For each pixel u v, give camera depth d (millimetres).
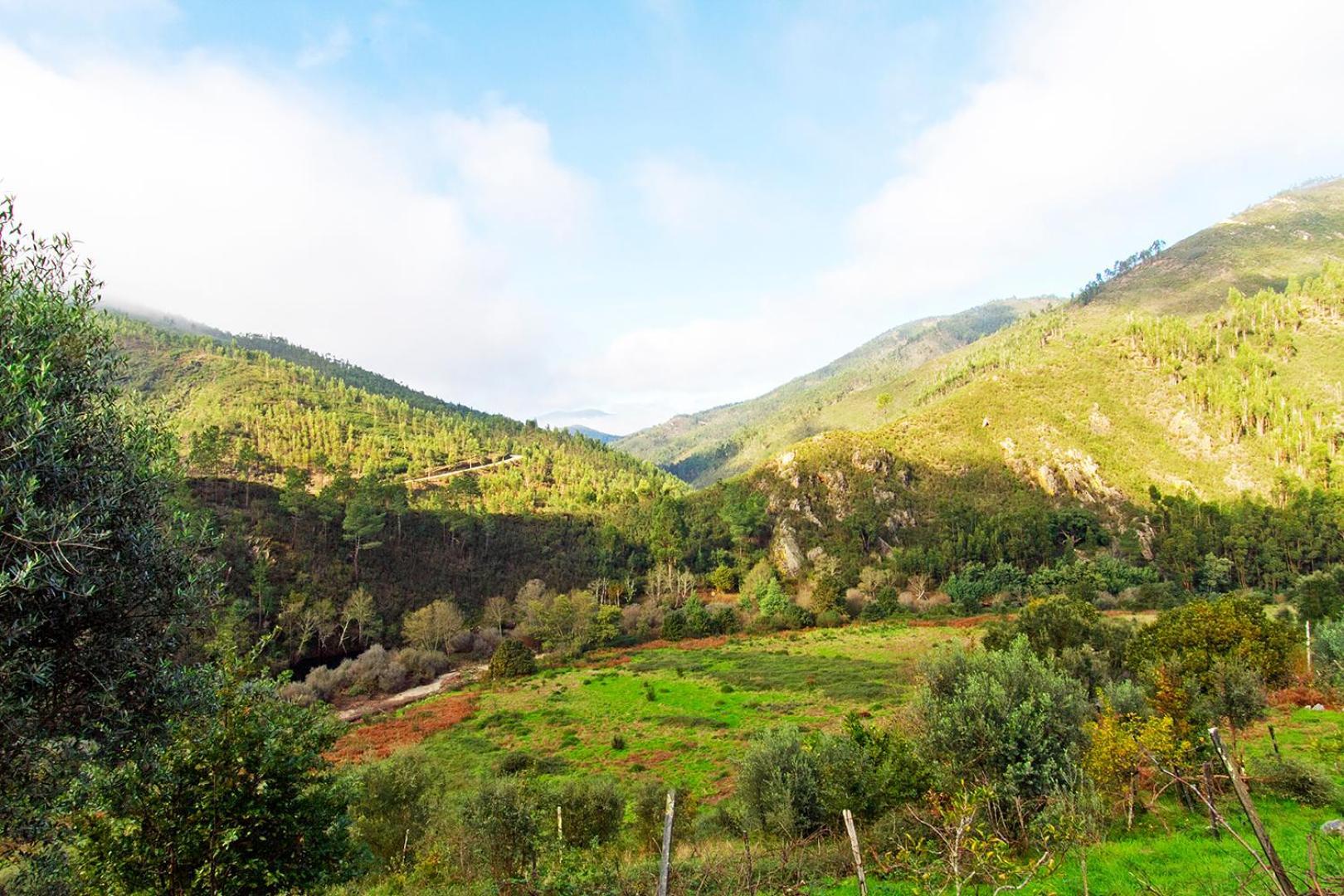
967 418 166875
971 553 114875
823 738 24219
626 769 39406
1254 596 80375
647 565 121625
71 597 7852
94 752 8656
